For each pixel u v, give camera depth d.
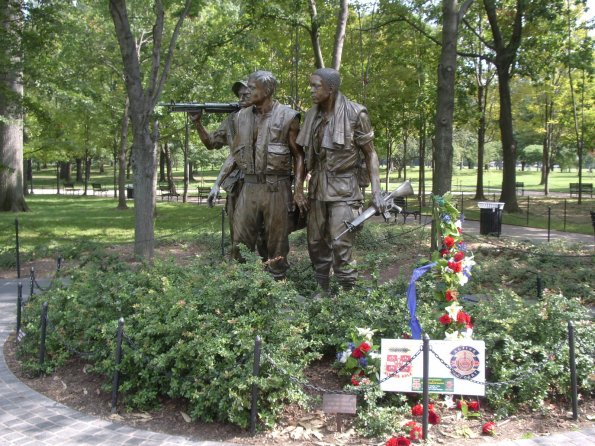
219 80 19.55
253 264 5.72
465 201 32.31
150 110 12.60
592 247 14.10
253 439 4.71
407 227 17.61
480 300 6.93
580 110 32.38
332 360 6.02
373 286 6.69
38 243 15.72
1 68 16.30
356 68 22.95
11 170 18.98
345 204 6.55
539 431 4.88
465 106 27.39
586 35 28.19
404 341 5.01
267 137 6.68
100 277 7.16
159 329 5.35
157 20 12.48
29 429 4.95
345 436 4.73
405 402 5.15
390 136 29.03
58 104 25.53
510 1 24.38
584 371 5.40
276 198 6.82
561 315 5.71
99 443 4.67
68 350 6.33
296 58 18.20
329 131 6.39
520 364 5.50
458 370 4.99
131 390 5.52
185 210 26.86
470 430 4.83
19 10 15.27
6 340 7.38
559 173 73.06
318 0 16.55
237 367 4.92
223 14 20.30
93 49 21.42
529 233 18.83
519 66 25.09
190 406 5.16
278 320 5.45
